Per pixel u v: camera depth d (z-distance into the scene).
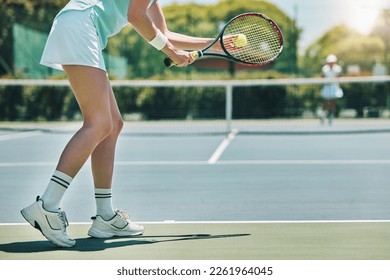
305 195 8.52
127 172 11.06
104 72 5.55
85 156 5.46
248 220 6.81
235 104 29.09
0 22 30.11
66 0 31.25
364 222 6.62
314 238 5.87
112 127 5.66
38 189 9.32
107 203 5.91
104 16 5.59
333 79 23.95
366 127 23.83
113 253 5.36
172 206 7.75
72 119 27.34
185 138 19.09
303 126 24.70
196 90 28.98
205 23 39.81
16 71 29.12
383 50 37.25
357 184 9.52
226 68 31.39
